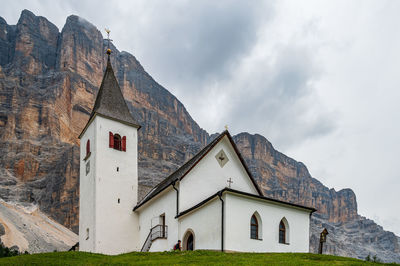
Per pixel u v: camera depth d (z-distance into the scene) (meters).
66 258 28.61
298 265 23.17
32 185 157.12
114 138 48.66
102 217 44.56
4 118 170.75
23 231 107.50
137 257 29.00
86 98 199.75
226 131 40.62
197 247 33.56
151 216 42.81
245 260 25.16
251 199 33.62
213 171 39.41
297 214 37.00
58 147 172.00
